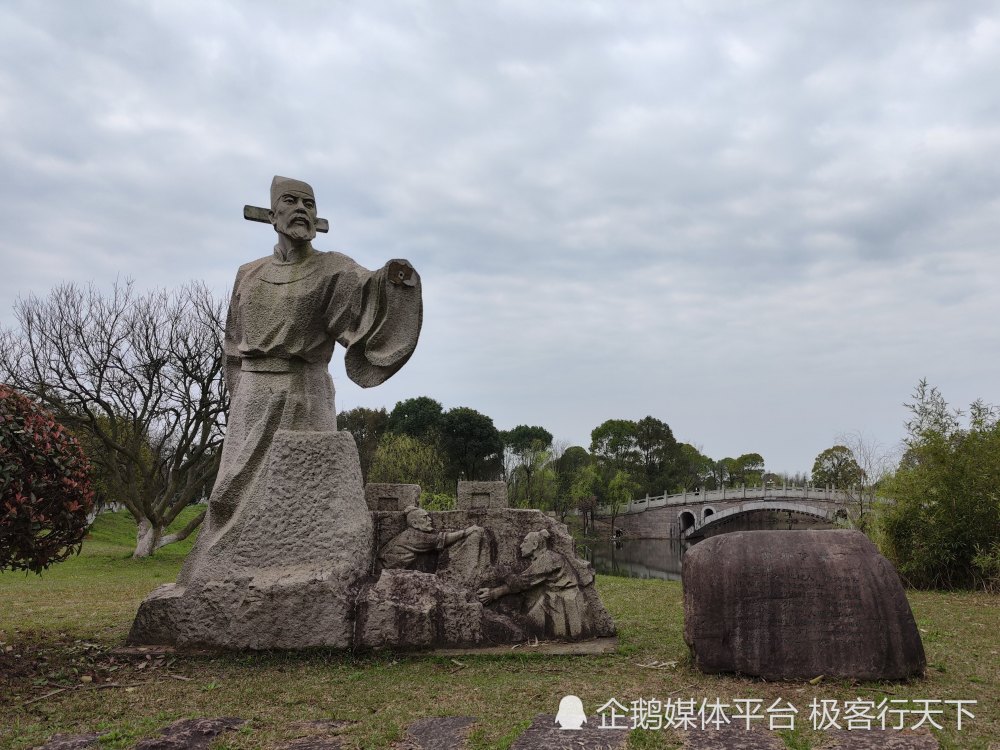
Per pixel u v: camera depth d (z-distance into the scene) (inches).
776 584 212.1
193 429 844.0
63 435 239.0
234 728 174.2
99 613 345.1
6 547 224.2
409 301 279.9
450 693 201.3
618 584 517.0
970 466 471.2
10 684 211.6
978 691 195.3
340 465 268.1
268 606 244.7
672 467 2415.1
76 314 799.1
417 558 277.4
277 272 290.4
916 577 485.4
